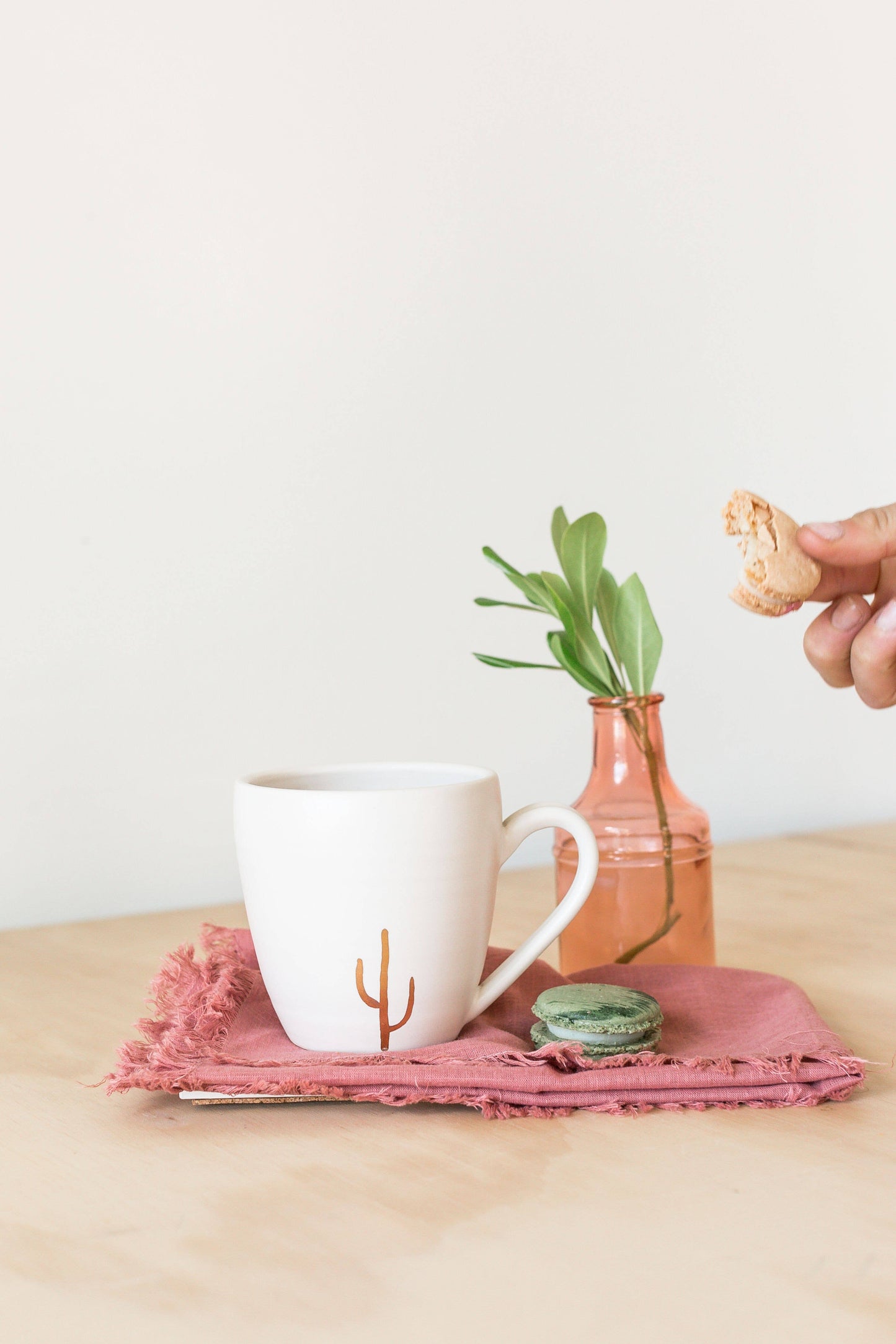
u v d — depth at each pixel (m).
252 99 1.15
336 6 1.18
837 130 1.45
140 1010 0.83
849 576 0.77
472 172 1.25
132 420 1.11
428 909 0.70
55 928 1.04
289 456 1.17
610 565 1.33
